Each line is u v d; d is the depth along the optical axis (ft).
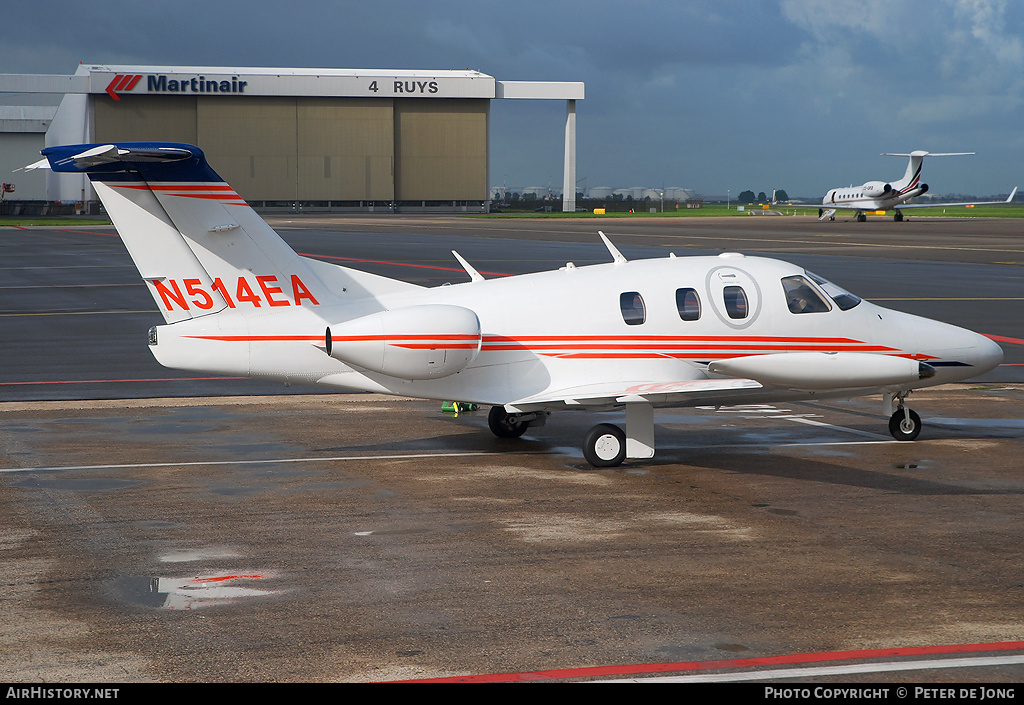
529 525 58.75
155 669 39.09
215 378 114.01
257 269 72.18
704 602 46.11
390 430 87.10
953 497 65.16
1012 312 164.45
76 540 55.72
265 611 45.03
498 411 82.89
